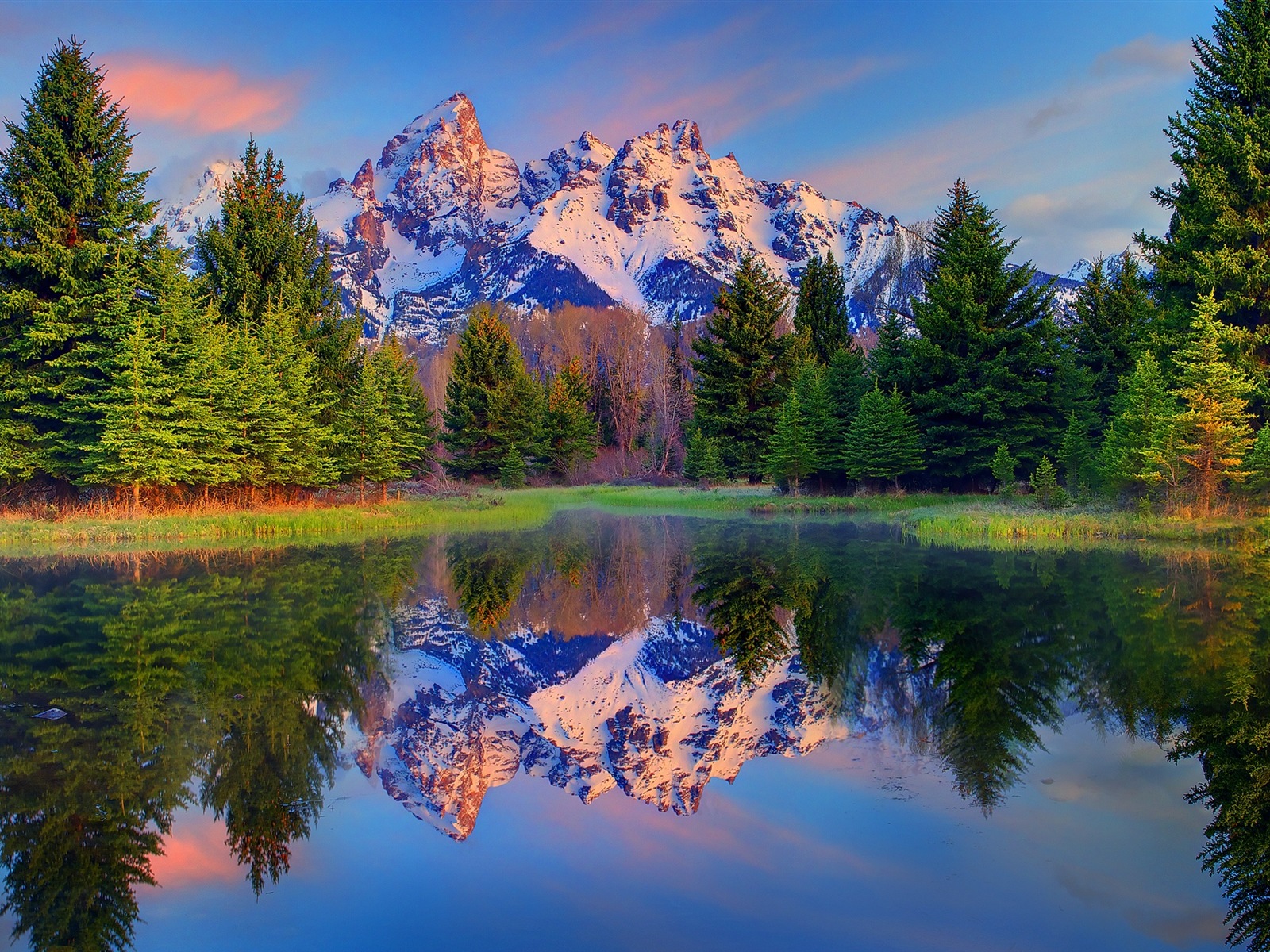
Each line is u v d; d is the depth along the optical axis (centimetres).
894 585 1736
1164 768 755
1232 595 1516
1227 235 2712
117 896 562
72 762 800
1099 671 1056
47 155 3086
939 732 873
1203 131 2828
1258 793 693
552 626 1523
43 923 529
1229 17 2897
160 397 3064
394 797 745
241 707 974
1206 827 635
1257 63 2797
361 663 1193
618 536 3009
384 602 1659
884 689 1033
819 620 1440
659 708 1035
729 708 1013
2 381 3000
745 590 1773
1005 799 700
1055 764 770
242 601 1630
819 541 2669
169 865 607
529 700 1077
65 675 1090
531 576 2061
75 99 3148
